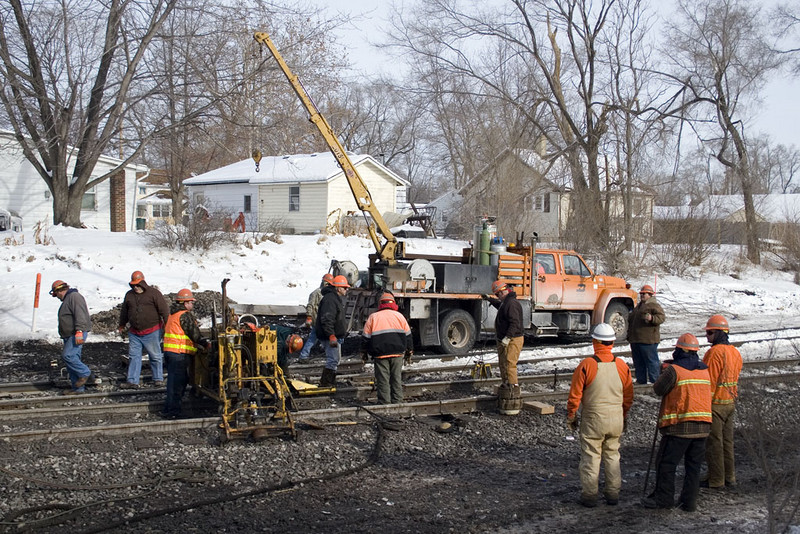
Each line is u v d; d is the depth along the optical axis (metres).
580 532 6.22
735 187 37.94
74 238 23.56
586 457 6.83
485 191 34.16
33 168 30.20
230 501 6.69
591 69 32.44
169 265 21.17
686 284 28.73
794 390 12.25
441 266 14.91
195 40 22.72
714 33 33.66
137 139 24.91
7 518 6.14
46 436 8.32
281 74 23.22
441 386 11.57
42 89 22.83
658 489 6.82
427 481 7.52
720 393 7.40
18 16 21.94
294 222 36.75
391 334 10.23
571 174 33.19
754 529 6.24
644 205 32.28
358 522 6.30
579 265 16.64
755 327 20.92
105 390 11.08
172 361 9.51
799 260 35.03
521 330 10.41
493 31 33.34
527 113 33.47
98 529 5.95
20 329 15.17
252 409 8.72
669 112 33.03
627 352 15.37
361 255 25.44
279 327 10.32
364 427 9.29
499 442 9.00
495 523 6.35
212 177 40.22
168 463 7.64
